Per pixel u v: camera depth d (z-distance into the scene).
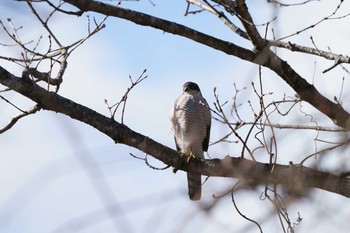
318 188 4.06
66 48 9.33
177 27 10.16
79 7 9.09
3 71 9.25
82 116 9.63
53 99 9.44
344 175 3.81
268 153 5.55
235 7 9.53
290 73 9.95
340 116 9.13
